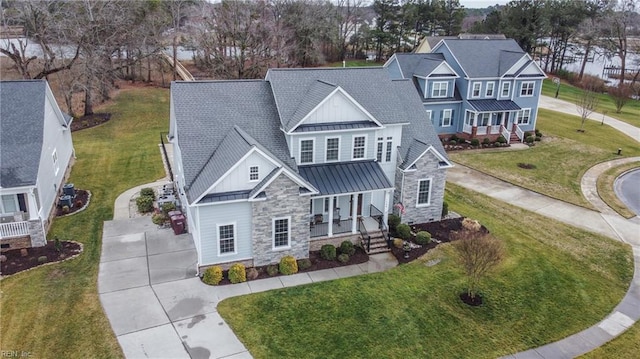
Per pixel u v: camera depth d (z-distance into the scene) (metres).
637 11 80.31
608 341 19.75
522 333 19.97
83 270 22.81
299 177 22.69
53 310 19.73
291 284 22.44
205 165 23.81
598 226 30.52
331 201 24.98
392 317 20.31
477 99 47.91
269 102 26.91
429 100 46.97
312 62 76.81
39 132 26.17
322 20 76.75
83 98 55.62
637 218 31.98
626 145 49.22
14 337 18.12
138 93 59.72
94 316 19.47
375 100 27.92
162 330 18.84
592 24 82.06
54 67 52.34
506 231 28.98
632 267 25.77
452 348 18.83
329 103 25.31
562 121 57.50
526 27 75.75
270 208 22.75
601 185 37.97
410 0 91.44
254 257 23.41
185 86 26.08
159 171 36.53
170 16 67.38
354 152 26.78
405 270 24.06
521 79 48.16
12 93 27.38
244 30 61.34
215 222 22.23
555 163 42.88
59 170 31.91
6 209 25.41
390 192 28.41
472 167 41.00
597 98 67.50
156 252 24.64
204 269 22.77
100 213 29.12
